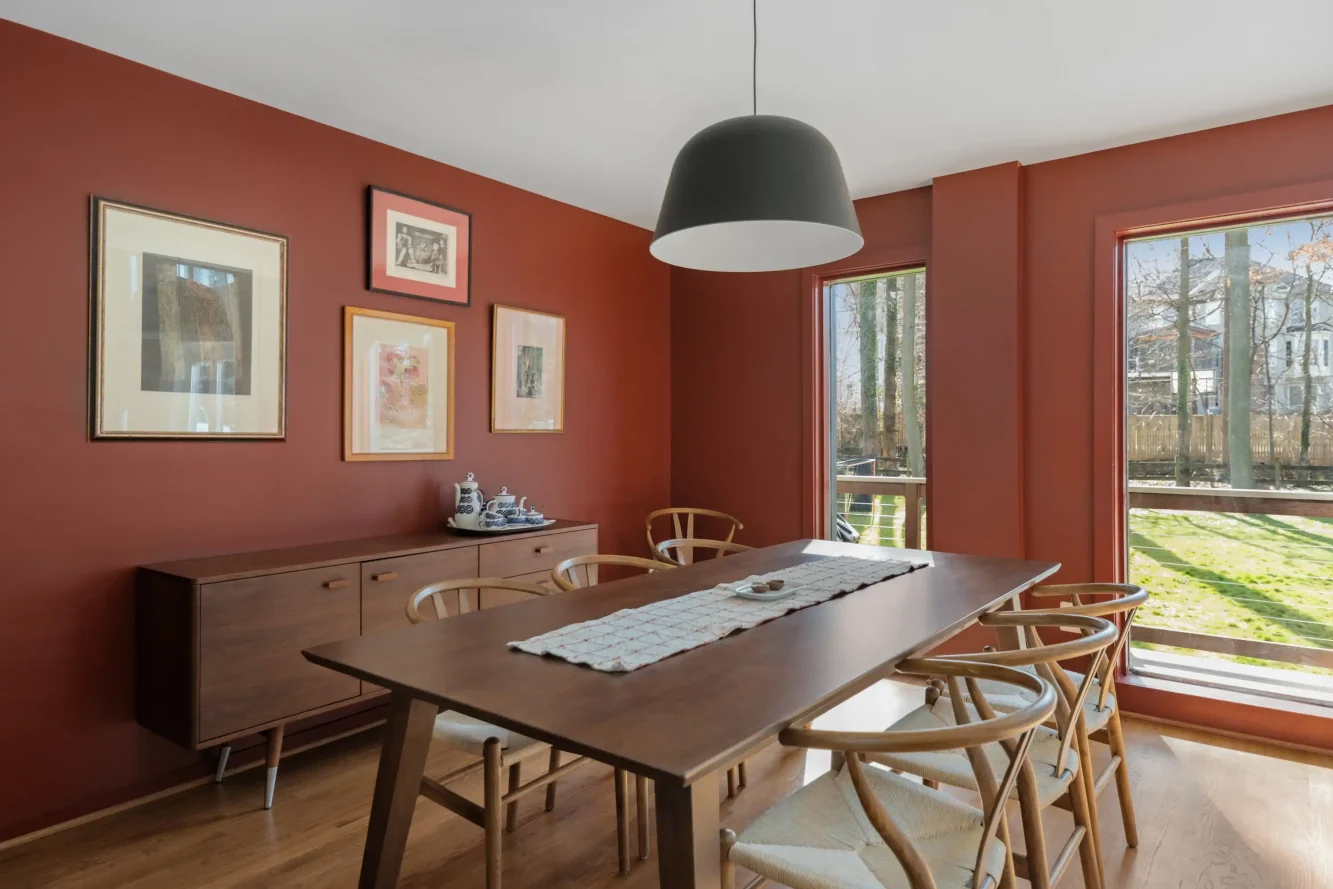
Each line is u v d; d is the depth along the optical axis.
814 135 1.75
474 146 3.33
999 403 3.55
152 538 2.60
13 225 2.31
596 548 3.66
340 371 3.13
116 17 2.30
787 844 1.41
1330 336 3.03
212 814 2.46
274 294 2.91
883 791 1.59
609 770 2.80
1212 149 3.15
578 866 2.16
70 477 2.42
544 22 2.33
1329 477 3.04
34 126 2.35
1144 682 3.34
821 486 4.23
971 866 1.33
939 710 2.06
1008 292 3.53
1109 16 2.31
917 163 3.55
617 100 2.88
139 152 2.57
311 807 2.52
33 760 2.35
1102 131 3.18
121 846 2.27
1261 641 3.20
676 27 2.36
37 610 2.36
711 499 4.59
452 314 3.57
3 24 2.29
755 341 4.42
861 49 2.50
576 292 4.18
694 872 1.16
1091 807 1.85
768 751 2.94
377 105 2.92
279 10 2.26
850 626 1.79
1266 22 2.34
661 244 2.02
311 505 3.04
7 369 2.30
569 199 4.07
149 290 2.58
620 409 4.44
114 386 2.50
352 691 2.70
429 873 2.12
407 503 3.38
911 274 4.00
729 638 1.70
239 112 2.83
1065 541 3.49
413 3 2.23
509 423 3.81
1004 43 2.46
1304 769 2.76
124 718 2.53
